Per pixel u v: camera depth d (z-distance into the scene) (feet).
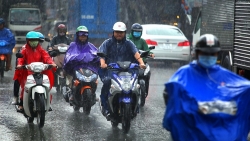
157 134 63.57
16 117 74.08
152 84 111.65
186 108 33.78
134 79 62.75
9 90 99.50
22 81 67.62
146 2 229.86
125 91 61.41
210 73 35.06
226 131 34.01
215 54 34.68
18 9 233.55
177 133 33.91
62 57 95.55
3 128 66.54
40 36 67.62
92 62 75.31
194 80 34.71
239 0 82.12
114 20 218.59
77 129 66.28
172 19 226.38
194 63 35.32
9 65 123.75
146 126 68.49
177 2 226.17
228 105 34.14
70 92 79.20
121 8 225.15
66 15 230.68
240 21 81.66
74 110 80.28
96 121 71.92
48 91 65.51
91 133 63.87
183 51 149.28
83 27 76.64
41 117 64.44
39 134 63.10
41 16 238.27
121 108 63.00
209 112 33.88
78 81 74.23
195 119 33.81
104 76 66.85
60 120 72.38
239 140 34.32
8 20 232.53
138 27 84.99
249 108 34.81
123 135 62.90
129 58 67.92
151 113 78.28
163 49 148.56
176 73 35.29
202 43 34.60
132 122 71.20
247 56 78.18
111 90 62.80
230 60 92.48
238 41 82.38
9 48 122.01
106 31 218.38
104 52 67.00
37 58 67.82
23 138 60.90
